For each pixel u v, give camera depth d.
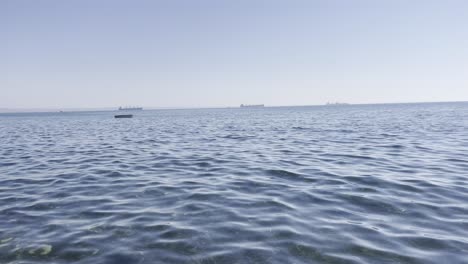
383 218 7.09
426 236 6.05
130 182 11.06
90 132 37.00
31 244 6.04
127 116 96.25
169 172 12.79
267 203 8.36
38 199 9.05
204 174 12.30
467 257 5.22
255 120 61.41
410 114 72.31
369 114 79.56
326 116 73.38
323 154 16.80
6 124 60.78
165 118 85.06
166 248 5.79
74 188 10.30
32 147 22.03
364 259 5.24
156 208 8.11
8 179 11.73
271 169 12.93
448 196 8.64
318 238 6.08
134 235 6.39
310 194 9.12
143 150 19.86
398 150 17.78
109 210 8.00
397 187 9.69
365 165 13.46
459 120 45.31
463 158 14.77
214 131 35.22
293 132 31.34
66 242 6.11
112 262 5.31
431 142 21.09
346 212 7.54
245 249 5.69
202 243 5.97
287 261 5.23
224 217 7.34
